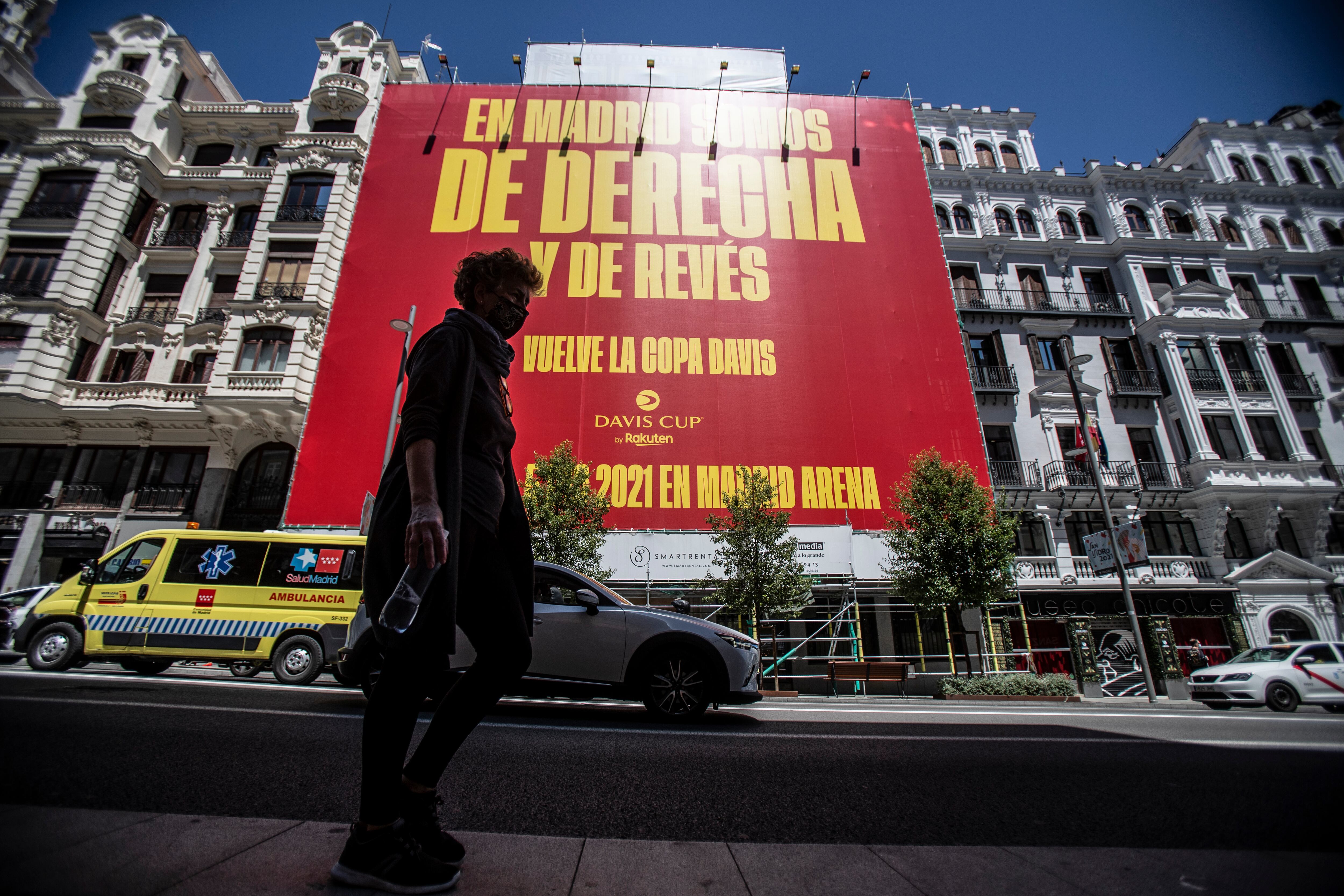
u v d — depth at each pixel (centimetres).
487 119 2025
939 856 157
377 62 2228
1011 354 2159
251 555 859
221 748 250
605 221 1916
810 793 227
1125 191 2455
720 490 1655
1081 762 300
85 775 188
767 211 1967
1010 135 2517
